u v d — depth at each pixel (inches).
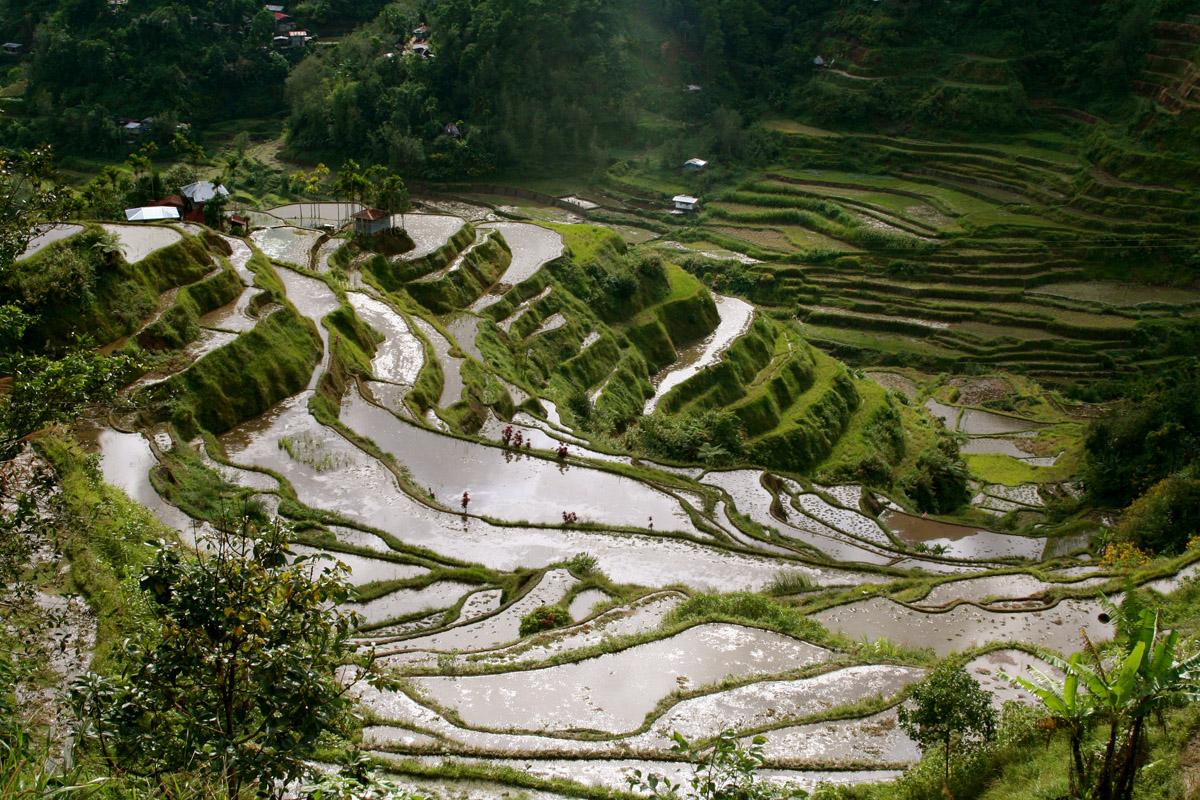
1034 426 3523.6
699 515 1802.4
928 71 5743.1
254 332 2031.3
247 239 2687.0
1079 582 1508.4
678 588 1451.8
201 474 1577.3
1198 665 571.5
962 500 2908.5
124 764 494.9
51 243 1860.2
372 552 1492.4
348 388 2164.1
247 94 5959.6
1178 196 4520.2
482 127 5502.0
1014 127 5403.5
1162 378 2955.2
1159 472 2426.2
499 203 5206.7
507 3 5565.9
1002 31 5762.8
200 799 450.9
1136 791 661.3
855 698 1066.1
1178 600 1309.1
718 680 1112.8
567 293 3216.0
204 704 505.7
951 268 4461.1
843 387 3361.2
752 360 3390.7
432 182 5383.9
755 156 5580.7
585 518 1747.0
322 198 4667.8
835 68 6018.7
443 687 1071.6
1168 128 4766.2
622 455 2149.4
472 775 877.8
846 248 4702.3
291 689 486.9
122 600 930.1
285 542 530.6
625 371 3016.7
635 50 6013.8
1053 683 644.1
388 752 917.2
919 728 972.6
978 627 1370.6
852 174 5418.3
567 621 1330.0
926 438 3351.4
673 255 4594.0
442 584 1444.4
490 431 2185.0
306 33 6373.0
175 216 2970.0
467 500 1689.2
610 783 890.1
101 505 1215.6
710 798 607.2
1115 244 4466.0
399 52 6038.4
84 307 1808.6
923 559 1870.1
